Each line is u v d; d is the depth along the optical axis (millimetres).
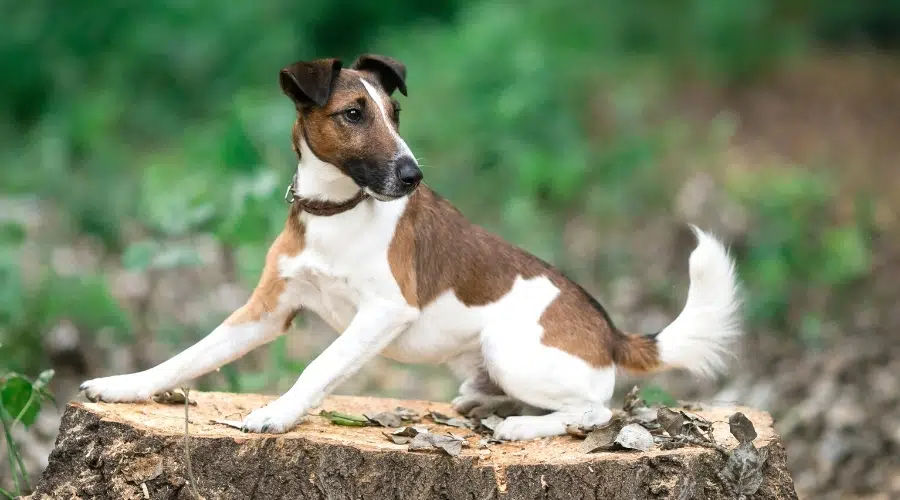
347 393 8797
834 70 21188
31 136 16391
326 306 5801
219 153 10977
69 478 5207
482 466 5047
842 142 17109
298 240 5680
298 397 5324
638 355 6176
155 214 9188
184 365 5699
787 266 11094
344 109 5465
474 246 5957
